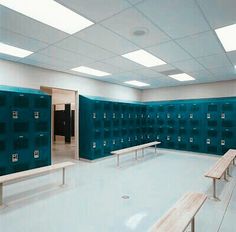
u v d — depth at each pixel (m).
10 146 4.16
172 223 1.84
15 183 4.03
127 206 3.04
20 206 3.03
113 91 7.61
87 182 4.12
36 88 5.11
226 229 2.44
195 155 7.05
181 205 2.21
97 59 4.52
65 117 10.73
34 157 4.57
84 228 2.45
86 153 6.12
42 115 4.74
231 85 6.86
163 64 4.91
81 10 2.42
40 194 3.49
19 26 2.86
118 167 5.38
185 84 7.81
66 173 4.79
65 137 10.66
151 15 2.54
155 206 3.04
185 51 3.94
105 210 2.91
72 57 4.35
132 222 2.59
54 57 4.36
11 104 4.19
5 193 3.52
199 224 2.55
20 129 4.32
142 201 3.21
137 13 2.49
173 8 2.37
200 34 3.13
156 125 8.21
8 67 4.57
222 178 4.39
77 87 6.21
